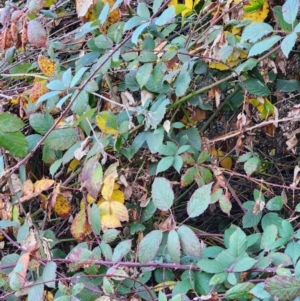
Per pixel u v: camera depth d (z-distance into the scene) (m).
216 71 1.19
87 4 1.11
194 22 1.24
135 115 1.13
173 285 0.96
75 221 1.09
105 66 1.08
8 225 1.07
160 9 1.06
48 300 1.00
